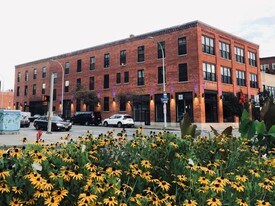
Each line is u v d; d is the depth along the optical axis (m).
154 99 37.91
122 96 40.00
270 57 68.25
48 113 22.47
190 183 3.00
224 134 5.87
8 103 91.81
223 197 2.89
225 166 4.15
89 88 47.00
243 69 42.28
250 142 5.84
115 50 43.59
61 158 3.31
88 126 38.56
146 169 3.38
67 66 51.47
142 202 2.53
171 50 36.72
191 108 34.47
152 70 38.47
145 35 39.72
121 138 4.44
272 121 6.50
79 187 2.76
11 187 2.43
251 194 2.95
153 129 31.81
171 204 2.62
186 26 35.56
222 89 37.44
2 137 18.06
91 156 3.76
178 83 35.56
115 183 2.67
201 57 34.62
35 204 2.50
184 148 4.20
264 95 38.12
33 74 59.19
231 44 40.19
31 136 19.22
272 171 3.89
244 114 6.11
